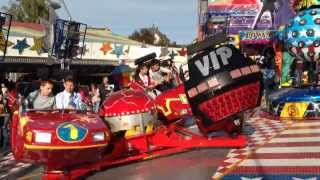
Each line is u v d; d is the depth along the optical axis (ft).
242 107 30.37
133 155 30.89
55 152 24.03
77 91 32.07
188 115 33.63
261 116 53.42
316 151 32.91
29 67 73.82
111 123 29.89
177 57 85.25
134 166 30.68
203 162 30.89
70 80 29.14
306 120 48.73
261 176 26.84
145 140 30.78
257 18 94.38
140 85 37.52
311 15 50.72
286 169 28.19
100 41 85.35
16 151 26.63
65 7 47.03
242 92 30.12
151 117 30.66
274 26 90.38
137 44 91.56
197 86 30.14
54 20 46.42
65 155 24.35
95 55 83.46
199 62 30.30
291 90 53.52
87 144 24.40
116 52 85.20
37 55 69.72
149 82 38.68
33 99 28.09
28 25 81.30
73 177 26.94
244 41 82.17
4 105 42.37
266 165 29.35
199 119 31.30
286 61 72.49
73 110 27.71
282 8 87.20
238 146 33.17
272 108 52.29
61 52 46.83
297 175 26.76
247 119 51.55
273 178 26.35
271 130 43.11
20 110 27.27
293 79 70.23
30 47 69.36
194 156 32.83
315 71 54.75
